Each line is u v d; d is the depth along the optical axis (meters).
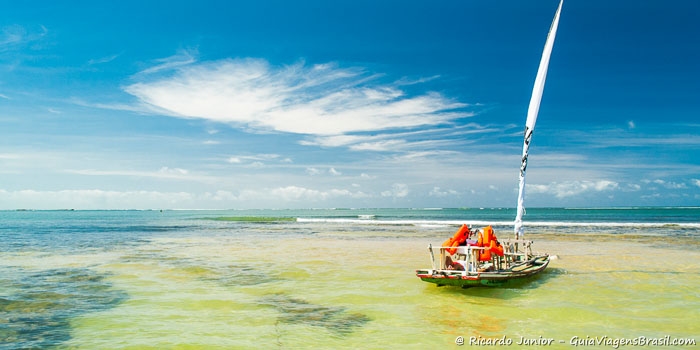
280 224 58.59
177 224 60.97
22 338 8.20
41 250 23.88
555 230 41.41
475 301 10.84
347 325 8.91
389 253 21.69
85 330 8.69
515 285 12.48
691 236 32.81
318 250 23.34
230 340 7.97
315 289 12.57
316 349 7.44
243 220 75.94
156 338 8.12
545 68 12.49
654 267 16.28
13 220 86.06
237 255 21.05
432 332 8.36
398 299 11.16
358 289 12.48
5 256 21.02
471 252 11.41
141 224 61.59
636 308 10.02
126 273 15.65
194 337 8.16
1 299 11.51
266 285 13.25
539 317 9.33
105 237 34.41
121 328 8.79
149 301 11.22
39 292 12.40
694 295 11.35
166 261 18.89
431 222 58.03
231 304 10.83
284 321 9.25
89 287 13.11
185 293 12.17
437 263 17.77
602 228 44.81
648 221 65.31
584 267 16.30
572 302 10.60
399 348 7.48
